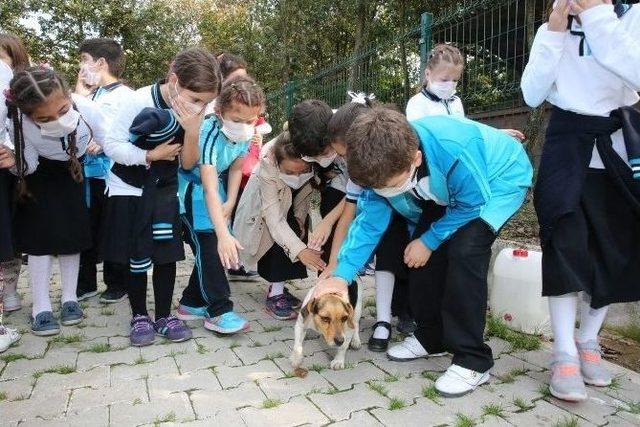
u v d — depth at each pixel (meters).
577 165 2.31
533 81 2.43
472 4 4.34
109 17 19.56
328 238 3.36
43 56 19.39
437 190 2.37
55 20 19.25
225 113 2.98
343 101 6.58
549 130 2.46
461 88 4.74
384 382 2.58
